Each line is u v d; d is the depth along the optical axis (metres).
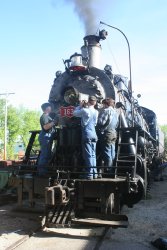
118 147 7.96
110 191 7.09
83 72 9.35
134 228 7.30
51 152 8.61
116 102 9.02
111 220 6.91
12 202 10.22
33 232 6.67
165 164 19.61
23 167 8.55
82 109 7.63
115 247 5.98
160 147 17.73
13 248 5.77
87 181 7.14
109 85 9.16
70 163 8.26
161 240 5.99
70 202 7.18
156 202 10.66
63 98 9.20
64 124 8.53
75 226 7.09
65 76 9.53
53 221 6.99
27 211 7.70
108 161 7.80
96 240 6.35
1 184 11.73
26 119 57.41
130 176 7.12
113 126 7.89
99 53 10.25
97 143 8.31
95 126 8.05
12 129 52.81
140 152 8.95
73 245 6.05
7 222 7.67
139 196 8.06
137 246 6.05
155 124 15.29
